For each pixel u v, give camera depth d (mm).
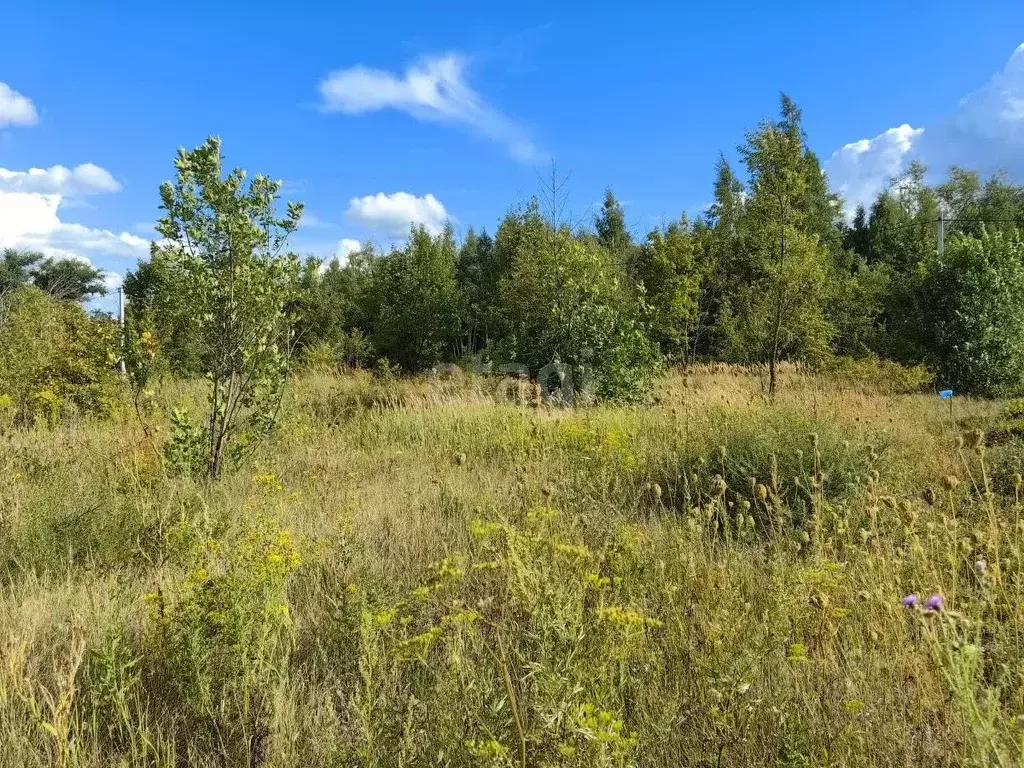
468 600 3121
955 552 2994
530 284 15219
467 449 7391
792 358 19172
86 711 2406
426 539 4230
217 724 2318
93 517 4285
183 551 3762
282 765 2066
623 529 3383
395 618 2795
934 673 2318
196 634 2391
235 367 6492
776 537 3719
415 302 25266
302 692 2482
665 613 2799
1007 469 5199
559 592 2156
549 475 5367
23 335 11547
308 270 6738
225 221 6164
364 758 1836
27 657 2715
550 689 1729
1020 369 14398
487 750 1604
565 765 1635
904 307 16719
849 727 2006
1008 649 2346
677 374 16781
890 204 37500
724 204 22875
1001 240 15719
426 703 2086
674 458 5656
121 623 2656
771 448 5031
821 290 12867
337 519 4375
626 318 13109
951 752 1958
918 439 6797
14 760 2045
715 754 2010
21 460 6312
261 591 2709
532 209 18484
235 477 6098
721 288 22203
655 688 2264
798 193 12328
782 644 2395
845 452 4867
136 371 7070
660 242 21531
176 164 6055
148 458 6340
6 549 3990
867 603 2787
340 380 16188
